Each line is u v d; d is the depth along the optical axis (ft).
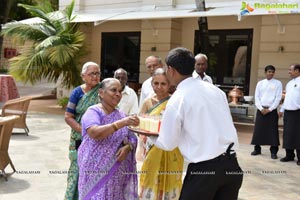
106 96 9.68
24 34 38.93
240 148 25.20
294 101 21.34
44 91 58.65
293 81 21.79
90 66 11.59
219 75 37.68
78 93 11.91
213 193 8.38
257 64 35.50
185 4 37.81
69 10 39.14
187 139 8.45
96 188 9.55
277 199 15.57
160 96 11.03
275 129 22.70
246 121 34.71
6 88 31.73
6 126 16.01
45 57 37.17
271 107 22.49
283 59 32.94
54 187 15.81
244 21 35.94
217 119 8.36
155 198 10.72
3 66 78.02
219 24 37.32
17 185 15.90
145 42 40.65
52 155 21.20
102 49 45.19
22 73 38.42
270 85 22.80
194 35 39.42
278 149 24.02
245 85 36.29
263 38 33.76
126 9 42.27
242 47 36.37
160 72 10.93
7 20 74.18
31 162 19.51
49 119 33.88
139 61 42.04
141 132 9.27
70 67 39.32
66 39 38.24
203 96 8.34
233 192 8.75
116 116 9.83
